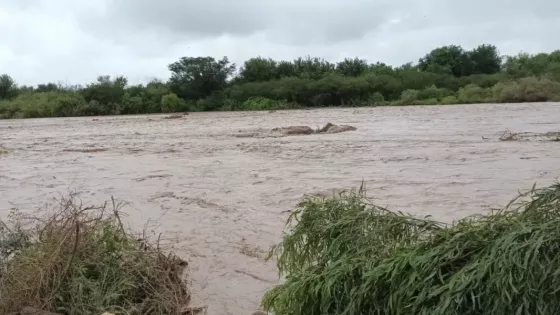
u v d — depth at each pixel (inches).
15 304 185.5
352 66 3002.0
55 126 1681.8
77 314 185.8
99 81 2773.1
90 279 196.1
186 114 2317.9
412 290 105.7
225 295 227.0
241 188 454.0
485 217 117.0
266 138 900.6
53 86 3147.1
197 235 316.5
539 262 94.9
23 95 2913.4
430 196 381.7
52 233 206.2
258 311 204.7
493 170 470.9
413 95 2401.6
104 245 204.2
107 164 653.3
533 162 501.7
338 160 585.0
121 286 194.7
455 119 1190.3
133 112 2657.5
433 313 100.9
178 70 2800.2
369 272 111.8
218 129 1198.3
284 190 434.0
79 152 813.9
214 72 2778.1
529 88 2022.6
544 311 93.2
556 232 97.7
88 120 2066.9
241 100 2701.8
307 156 631.8
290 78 2746.1
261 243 295.7
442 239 112.8
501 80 2421.3
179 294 209.6
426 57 3078.2
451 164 517.0
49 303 186.2
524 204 117.0
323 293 115.6
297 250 142.5
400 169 503.8
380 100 2518.5
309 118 1541.6
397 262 111.0
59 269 192.5
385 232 129.4
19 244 215.9
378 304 111.8
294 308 121.6
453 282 100.6
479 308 98.7
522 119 1096.2
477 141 705.0
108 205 415.5
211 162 623.8
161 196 439.5
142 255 210.4
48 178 562.9
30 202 438.6
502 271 96.9
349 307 112.7
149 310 192.5
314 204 144.4
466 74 2952.8
